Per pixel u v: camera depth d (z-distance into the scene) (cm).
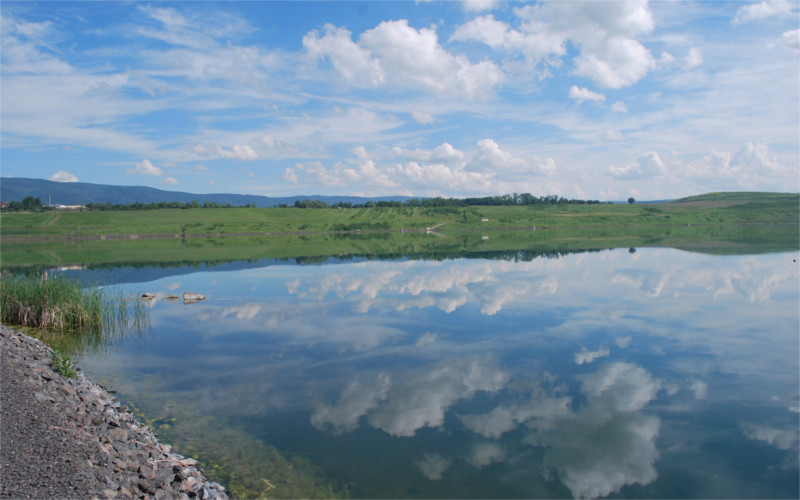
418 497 938
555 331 2077
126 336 2123
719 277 3412
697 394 1398
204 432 1199
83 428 1031
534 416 1276
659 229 10488
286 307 2678
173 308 2706
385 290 3142
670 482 984
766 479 990
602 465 1046
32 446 891
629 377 1537
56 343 2016
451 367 1656
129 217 12475
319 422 1256
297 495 935
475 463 1056
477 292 2992
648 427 1211
